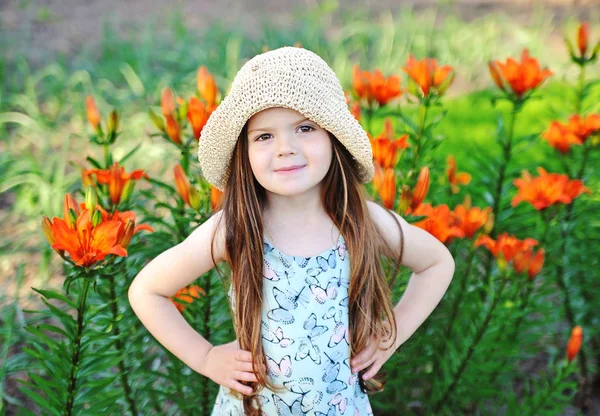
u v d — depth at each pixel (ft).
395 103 18.45
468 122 17.44
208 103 8.11
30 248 13.00
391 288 7.54
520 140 9.70
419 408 9.73
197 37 22.82
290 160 5.71
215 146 6.10
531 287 8.54
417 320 6.69
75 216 6.37
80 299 6.52
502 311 8.48
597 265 10.18
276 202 6.18
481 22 24.52
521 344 10.25
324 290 6.07
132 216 6.87
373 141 7.89
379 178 7.38
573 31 23.16
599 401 10.57
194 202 7.60
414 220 7.52
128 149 15.62
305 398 6.13
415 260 6.65
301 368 6.06
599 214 10.59
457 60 21.12
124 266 7.02
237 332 6.24
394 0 28.32
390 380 8.54
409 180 8.89
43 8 24.89
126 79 19.20
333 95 5.85
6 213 14.11
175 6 26.99
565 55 21.59
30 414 7.16
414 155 9.09
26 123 16.61
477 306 8.76
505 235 8.06
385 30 22.72
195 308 8.10
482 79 20.54
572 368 8.29
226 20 25.30
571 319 10.27
